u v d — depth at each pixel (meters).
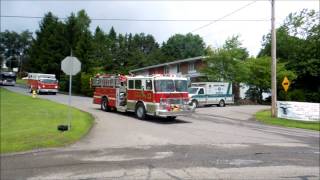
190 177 9.31
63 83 65.62
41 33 88.81
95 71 56.41
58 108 27.06
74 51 68.12
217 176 9.41
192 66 59.09
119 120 22.61
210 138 16.31
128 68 74.25
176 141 15.29
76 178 9.26
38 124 18.70
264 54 55.66
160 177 9.32
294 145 14.85
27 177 9.38
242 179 9.14
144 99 23.30
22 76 111.31
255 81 46.38
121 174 9.62
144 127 19.84
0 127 17.75
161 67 67.44
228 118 26.50
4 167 10.52
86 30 82.00
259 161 11.37
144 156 12.02
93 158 11.70
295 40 50.50
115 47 76.69
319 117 26.44
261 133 18.64
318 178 9.35
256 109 34.62
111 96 26.95
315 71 47.62
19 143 13.87
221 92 39.56
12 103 31.00
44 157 11.89
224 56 44.88
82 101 38.81
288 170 10.17
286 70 46.16
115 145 14.17
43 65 76.75
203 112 30.94
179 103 22.81
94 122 21.16
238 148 13.76
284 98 46.50
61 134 15.73
